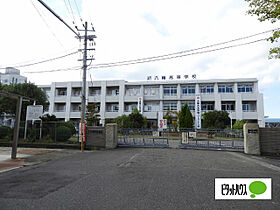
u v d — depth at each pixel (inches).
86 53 597.9
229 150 508.1
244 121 1127.6
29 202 150.6
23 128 602.9
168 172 249.3
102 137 545.3
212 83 1421.0
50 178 223.1
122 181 208.2
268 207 143.2
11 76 2171.5
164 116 1295.5
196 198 158.6
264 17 313.0
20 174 244.5
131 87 1569.9
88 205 144.0
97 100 1549.0
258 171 262.1
